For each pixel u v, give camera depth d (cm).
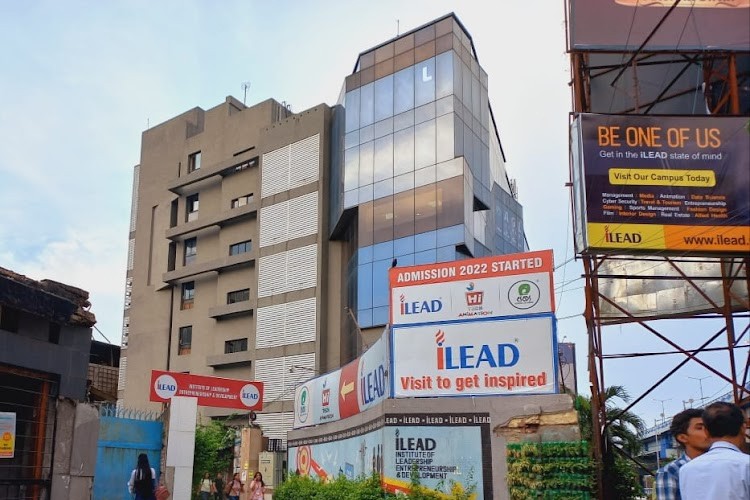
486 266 1454
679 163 1426
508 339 1407
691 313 1652
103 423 1778
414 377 1434
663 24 1566
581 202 1412
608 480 1357
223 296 4719
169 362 4978
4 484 1084
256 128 4859
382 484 1376
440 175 3634
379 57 4094
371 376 1611
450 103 3700
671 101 1675
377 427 1456
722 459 407
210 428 2645
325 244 4216
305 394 2359
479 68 4072
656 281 1703
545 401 1338
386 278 3678
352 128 4081
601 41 1563
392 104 3944
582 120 1441
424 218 3631
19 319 1170
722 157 1428
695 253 1396
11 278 1158
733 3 1576
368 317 3678
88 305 1330
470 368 1412
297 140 4500
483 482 1320
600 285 1748
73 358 1243
